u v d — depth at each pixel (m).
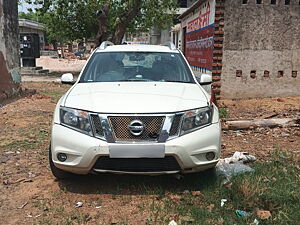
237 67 9.96
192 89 4.30
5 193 3.82
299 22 9.94
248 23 9.75
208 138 3.62
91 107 3.60
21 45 19.58
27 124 7.02
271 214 3.25
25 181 4.12
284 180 3.97
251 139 5.96
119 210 3.45
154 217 3.29
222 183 3.93
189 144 3.50
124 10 17.66
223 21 9.63
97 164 3.51
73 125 3.60
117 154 3.40
